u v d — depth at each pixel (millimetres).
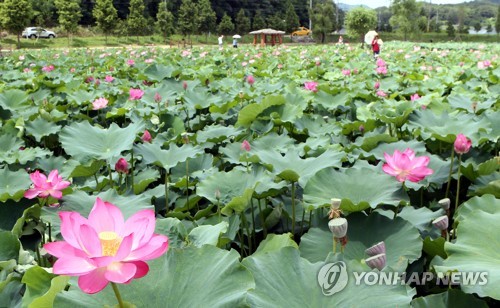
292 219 2842
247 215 3016
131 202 2727
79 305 1537
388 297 1576
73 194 2799
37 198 2828
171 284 1613
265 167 3066
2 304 1960
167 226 2480
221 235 2486
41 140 5270
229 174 3010
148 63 12562
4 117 5715
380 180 2600
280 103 4969
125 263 1164
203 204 3631
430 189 3363
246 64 12656
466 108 5215
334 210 2049
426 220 2561
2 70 12328
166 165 3340
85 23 59750
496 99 5535
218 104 5816
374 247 1756
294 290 1643
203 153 3902
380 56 16609
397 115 4945
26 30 47125
